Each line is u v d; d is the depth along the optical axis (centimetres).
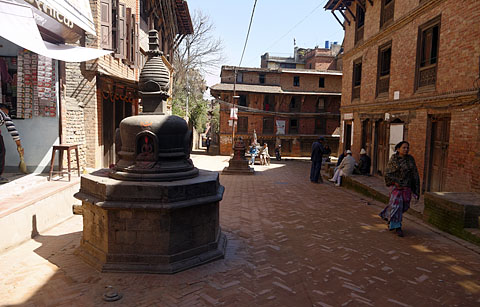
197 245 449
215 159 2556
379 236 584
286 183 1257
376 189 934
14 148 818
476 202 584
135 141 447
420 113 946
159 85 477
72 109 899
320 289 380
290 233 594
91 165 969
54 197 624
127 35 1214
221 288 375
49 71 808
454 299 361
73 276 398
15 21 550
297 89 3375
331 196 985
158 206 400
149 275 402
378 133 1273
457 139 776
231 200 890
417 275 421
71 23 747
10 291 360
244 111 3250
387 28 1150
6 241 478
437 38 907
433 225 645
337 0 1611
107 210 412
